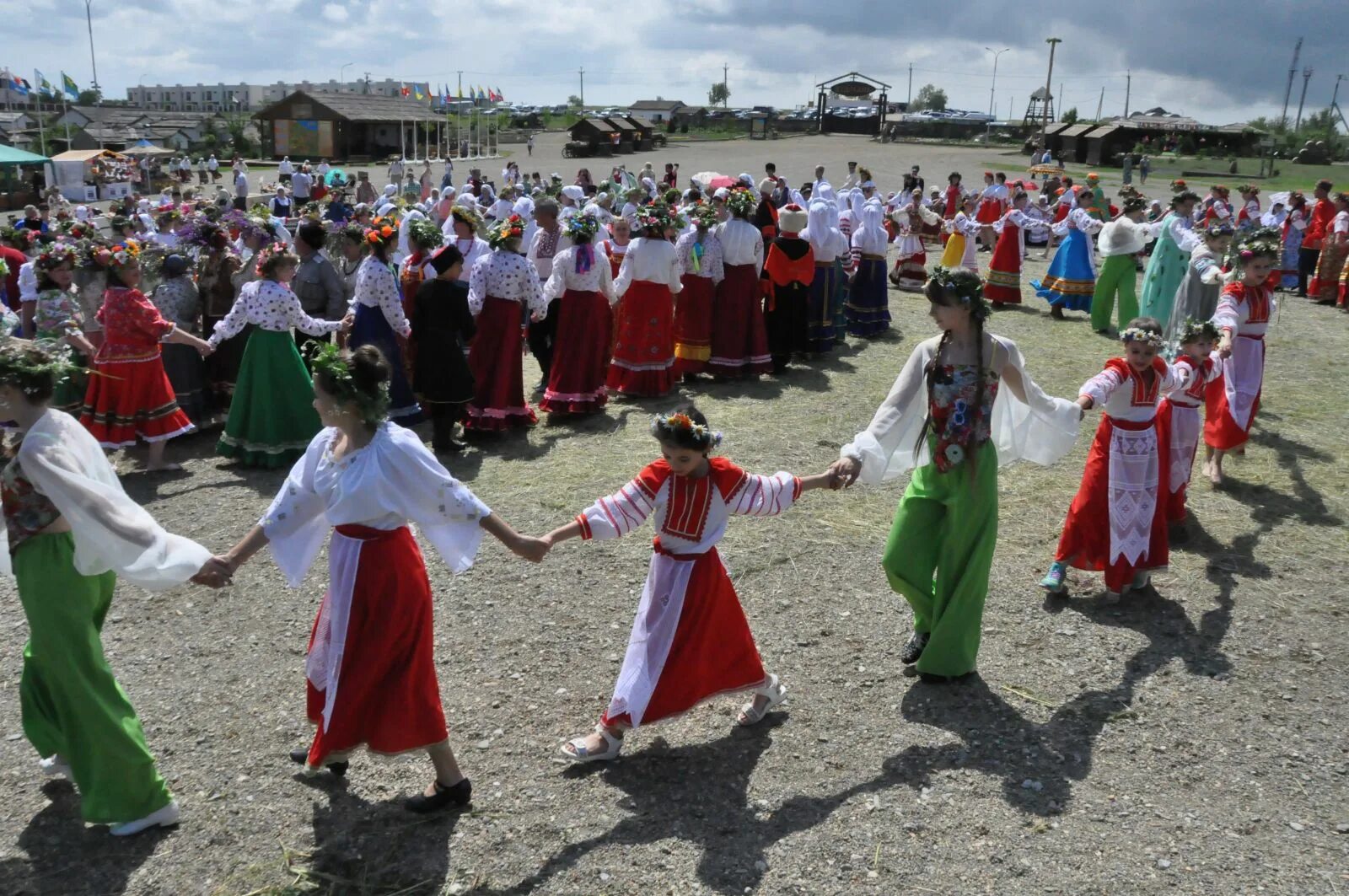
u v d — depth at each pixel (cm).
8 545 346
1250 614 522
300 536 364
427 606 362
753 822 367
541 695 447
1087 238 1330
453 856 350
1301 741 417
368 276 759
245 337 816
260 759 403
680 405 905
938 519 455
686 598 392
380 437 352
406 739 355
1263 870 342
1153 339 497
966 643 452
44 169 3797
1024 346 1161
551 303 929
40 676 362
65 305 724
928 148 6662
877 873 340
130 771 354
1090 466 532
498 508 654
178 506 663
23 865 347
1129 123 6147
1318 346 1191
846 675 466
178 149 6644
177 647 486
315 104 5794
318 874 341
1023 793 382
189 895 334
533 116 8944
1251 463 757
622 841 356
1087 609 529
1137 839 357
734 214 949
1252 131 6312
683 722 431
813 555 586
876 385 980
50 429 345
